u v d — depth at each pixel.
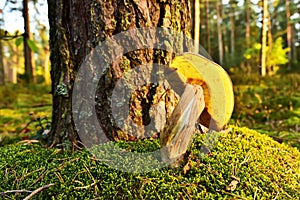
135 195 0.62
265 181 0.66
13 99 2.35
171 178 0.64
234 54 6.77
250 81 2.59
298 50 10.05
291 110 1.46
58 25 0.75
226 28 10.96
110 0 0.71
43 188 0.63
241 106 1.43
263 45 3.24
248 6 7.87
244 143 0.74
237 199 0.63
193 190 0.63
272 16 8.95
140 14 0.71
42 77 4.05
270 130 1.14
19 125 1.37
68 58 0.74
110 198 0.63
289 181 0.67
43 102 2.27
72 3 0.74
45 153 0.73
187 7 0.75
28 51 3.09
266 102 1.58
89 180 0.64
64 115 0.75
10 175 0.68
